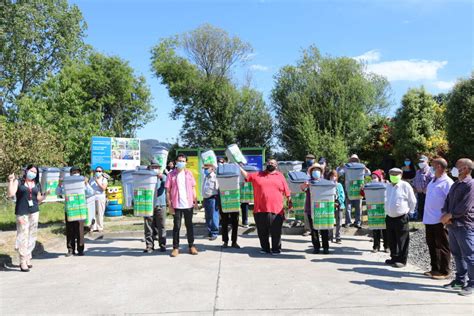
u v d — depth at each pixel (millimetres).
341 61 28578
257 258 8859
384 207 9102
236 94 34656
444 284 6762
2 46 32688
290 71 30141
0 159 16500
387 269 7840
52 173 11188
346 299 5977
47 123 26719
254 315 5355
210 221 11383
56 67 36438
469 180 6332
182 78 36656
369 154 25547
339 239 10602
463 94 16719
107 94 39156
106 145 19812
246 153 19438
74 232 9555
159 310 5609
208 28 36500
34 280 7375
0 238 10133
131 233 12539
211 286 6723
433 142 20094
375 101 31391
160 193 9781
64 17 35406
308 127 24578
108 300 6090
